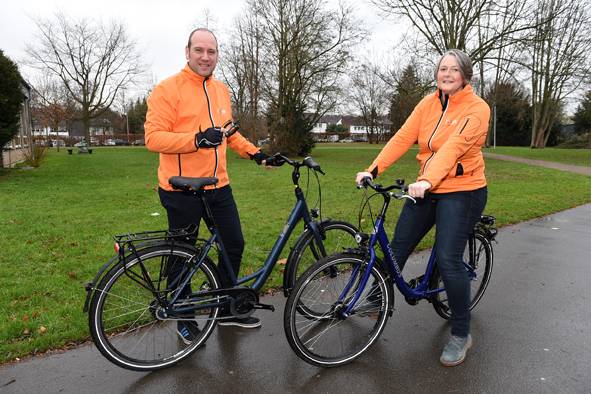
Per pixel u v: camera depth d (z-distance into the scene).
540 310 3.53
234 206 3.04
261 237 5.60
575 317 3.40
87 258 4.66
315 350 2.85
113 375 2.57
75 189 10.48
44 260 4.58
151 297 2.66
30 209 7.62
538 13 17.28
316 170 2.93
